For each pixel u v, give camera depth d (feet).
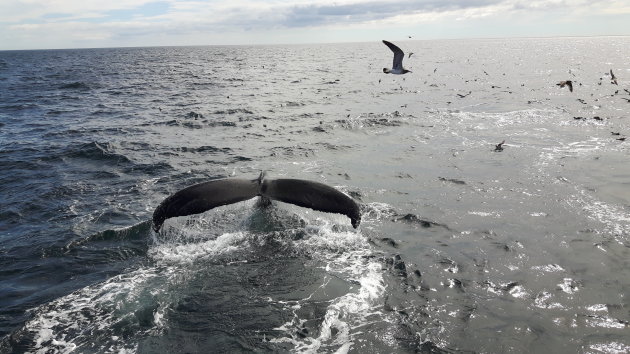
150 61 361.30
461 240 31.99
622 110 86.22
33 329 22.13
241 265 27.68
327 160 54.34
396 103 102.68
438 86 138.51
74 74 216.54
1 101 113.29
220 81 173.27
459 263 28.66
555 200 39.73
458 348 20.76
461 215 36.50
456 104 99.35
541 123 75.56
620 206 38.17
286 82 164.66
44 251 30.37
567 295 25.12
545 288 25.85
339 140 64.95
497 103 99.60
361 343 21.08
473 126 73.97
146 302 24.22
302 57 410.93
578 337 21.56
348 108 96.17
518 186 43.52
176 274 26.91
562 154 55.06
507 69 206.90
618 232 33.09
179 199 26.55
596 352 20.52
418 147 59.98
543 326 22.38
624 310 23.66
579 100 100.89
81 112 95.55
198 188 27.17
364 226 33.68
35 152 58.13
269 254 28.86
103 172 49.88
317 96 119.34
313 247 29.81
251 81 171.42
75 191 43.27
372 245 30.71
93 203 39.96
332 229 32.22
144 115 90.89
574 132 67.97
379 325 22.38
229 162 54.03
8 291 25.67
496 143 61.62
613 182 44.27
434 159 53.93
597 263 28.68
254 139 66.64
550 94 113.39
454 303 24.31
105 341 21.31
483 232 33.30
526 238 32.27
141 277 26.73
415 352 20.51
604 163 50.80
